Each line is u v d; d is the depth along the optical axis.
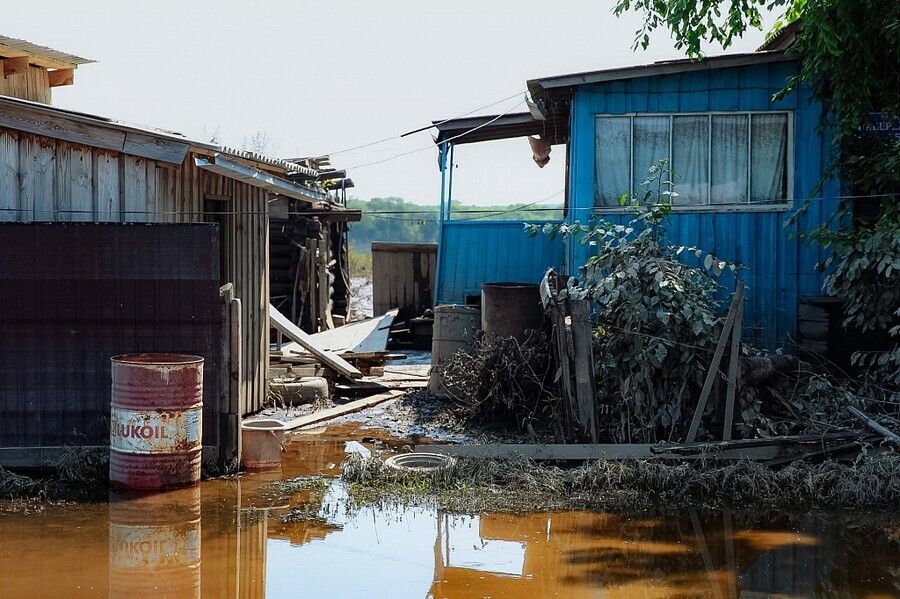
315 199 12.20
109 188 8.71
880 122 11.10
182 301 8.21
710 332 8.80
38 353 8.18
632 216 11.81
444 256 14.20
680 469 7.93
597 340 9.22
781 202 11.65
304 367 12.34
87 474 7.98
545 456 8.46
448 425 10.34
